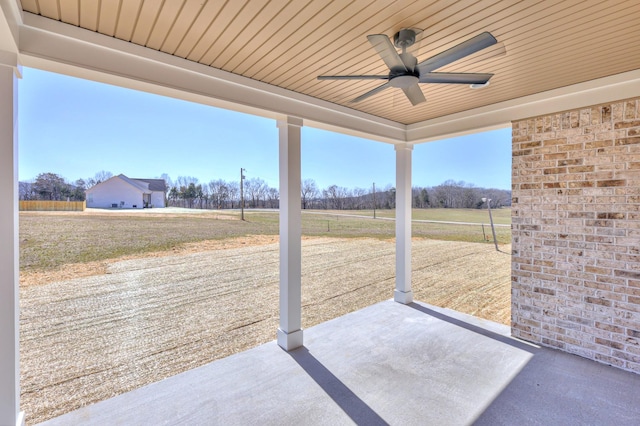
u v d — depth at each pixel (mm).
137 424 1887
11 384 1530
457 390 2217
